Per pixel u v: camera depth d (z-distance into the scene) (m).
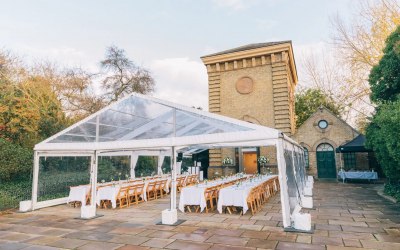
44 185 12.38
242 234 6.50
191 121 8.24
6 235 6.77
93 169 9.70
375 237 6.09
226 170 20.48
